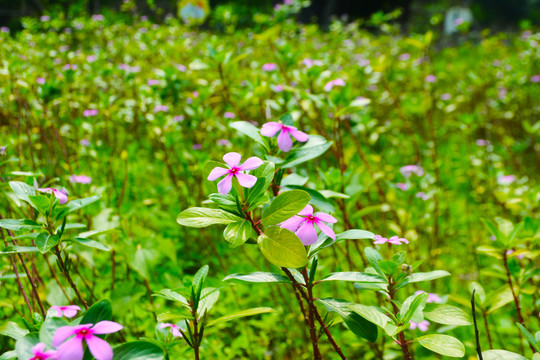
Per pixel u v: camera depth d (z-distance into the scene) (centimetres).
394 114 620
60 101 374
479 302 197
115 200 381
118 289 153
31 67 427
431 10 1565
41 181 270
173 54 529
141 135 516
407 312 134
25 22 692
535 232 203
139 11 905
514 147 474
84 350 109
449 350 126
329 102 248
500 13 3050
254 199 128
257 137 161
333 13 1783
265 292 318
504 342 271
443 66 854
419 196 327
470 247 371
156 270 324
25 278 245
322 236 150
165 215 365
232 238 122
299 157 167
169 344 150
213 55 278
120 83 487
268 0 1058
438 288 316
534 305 247
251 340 278
